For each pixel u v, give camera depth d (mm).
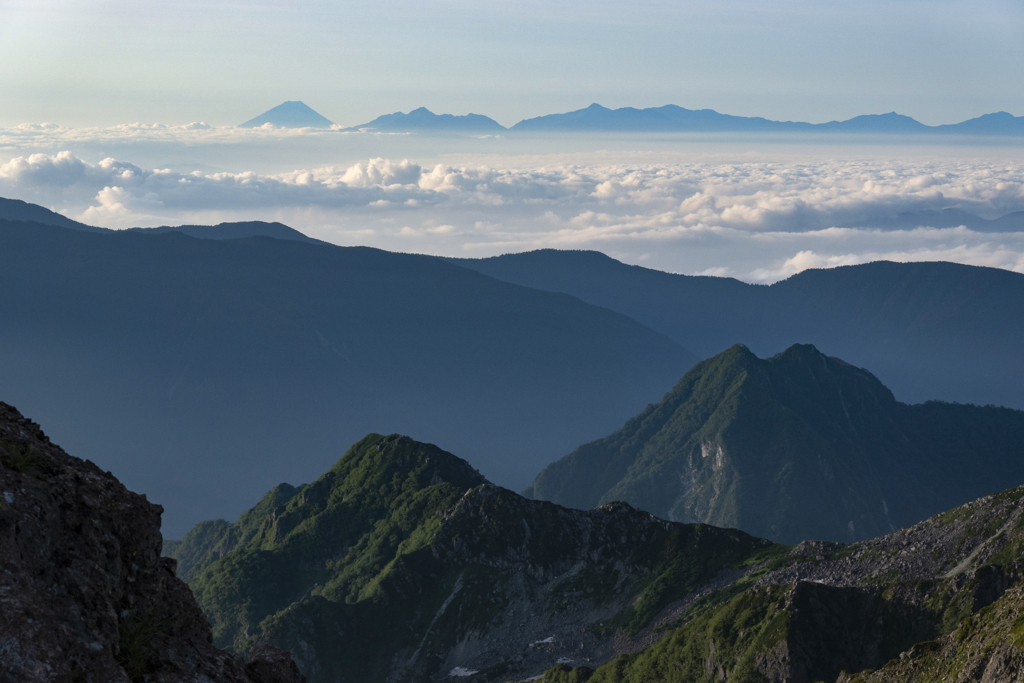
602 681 151500
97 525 13656
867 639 130875
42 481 13484
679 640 148375
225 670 14273
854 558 163000
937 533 155625
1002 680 51875
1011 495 150750
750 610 142125
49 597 12281
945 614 126500
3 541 12070
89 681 11945
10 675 11133
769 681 126750
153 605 14070
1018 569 128375
